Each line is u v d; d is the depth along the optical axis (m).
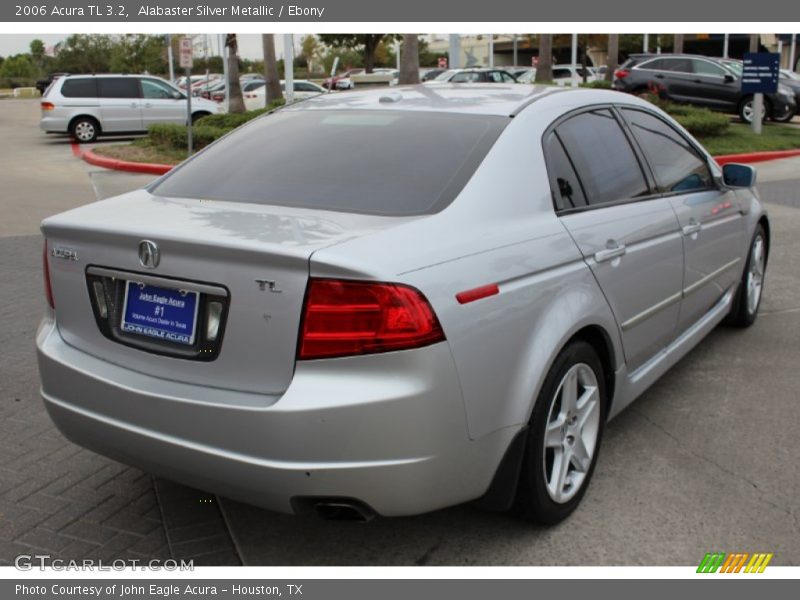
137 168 15.66
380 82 21.70
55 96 21.22
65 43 68.06
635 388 3.96
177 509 3.55
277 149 3.62
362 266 2.58
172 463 2.86
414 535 3.32
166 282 2.84
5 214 10.88
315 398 2.60
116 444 3.00
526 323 3.03
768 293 6.78
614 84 23.38
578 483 3.44
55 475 3.83
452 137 3.39
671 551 3.20
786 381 4.89
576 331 3.26
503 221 3.10
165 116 22.11
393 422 2.62
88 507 3.56
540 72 23.95
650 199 4.09
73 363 3.08
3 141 22.16
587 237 3.43
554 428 3.25
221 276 2.73
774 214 10.42
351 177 3.26
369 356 2.60
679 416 4.42
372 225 2.85
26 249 8.67
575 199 3.53
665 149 4.44
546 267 3.15
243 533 3.37
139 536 3.35
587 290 3.37
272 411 2.61
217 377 2.78
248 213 3.04
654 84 22.50
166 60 62.91
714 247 4.79
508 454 3.01
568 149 3.62
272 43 22.38
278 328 2.65
